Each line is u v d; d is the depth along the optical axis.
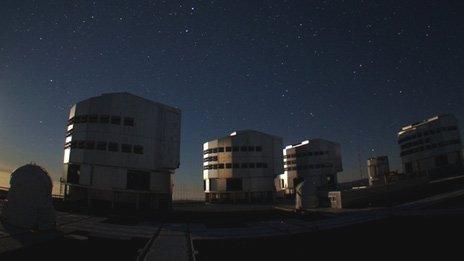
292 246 17.39
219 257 14.97
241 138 67.81
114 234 18.94
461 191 36.19
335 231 21.58
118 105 38.94
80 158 36.69
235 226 24.27
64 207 33.28
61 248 14.92
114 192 37.94
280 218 29.80
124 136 38.84
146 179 40.78
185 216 31.92
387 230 21.41
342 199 39.03
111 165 37.44
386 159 68.44
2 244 14.70
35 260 12.88
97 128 37.50
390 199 41.19
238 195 65.81
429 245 16.89
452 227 20.72
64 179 38.34
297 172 83.00
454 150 59.38
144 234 19.55
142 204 40.59
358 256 15.26
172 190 44.84
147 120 41.34
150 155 41.00
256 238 19.23
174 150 44.41
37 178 18.73
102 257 13.84
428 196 38.72
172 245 16.66
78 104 38.66
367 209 33.94
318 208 39.91
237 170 66.31
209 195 68.00
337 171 81.44
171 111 44.91
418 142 65.50
